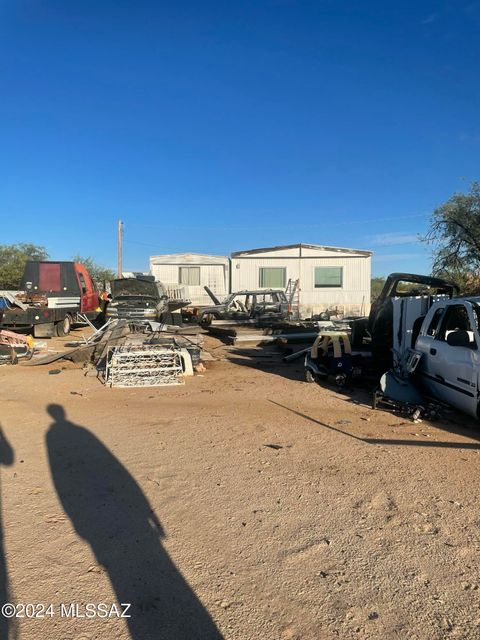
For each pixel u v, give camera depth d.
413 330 7.51
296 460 4.96
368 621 2.59
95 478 4.55
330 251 24.73
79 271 18.45
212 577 2.99
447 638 2.46
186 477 4.54
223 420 6.54
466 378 5.80
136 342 10.83
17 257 37.47
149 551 3.28
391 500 4.01
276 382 9.30
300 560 3.16
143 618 2.63
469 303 6.05
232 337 15.41
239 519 3.71
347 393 8.23
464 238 16.25
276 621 2.60
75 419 6.64
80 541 3.41
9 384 9.11
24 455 5.18
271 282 24.91
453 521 3.64
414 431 5.96
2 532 3.54
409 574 2.99
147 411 7.07
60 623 2.60
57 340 16.14
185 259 25.31
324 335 9.19
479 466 4.75
